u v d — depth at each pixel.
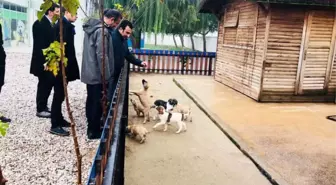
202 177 3.63
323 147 4.70
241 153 4.41
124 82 3.73
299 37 7.55
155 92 8.47
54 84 4.35
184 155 4.23
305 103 7.82
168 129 5.29
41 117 5.21
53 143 4.16
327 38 7.75
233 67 9.23
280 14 7.34
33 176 3.28
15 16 19.77
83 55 4.12
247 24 8.36
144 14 13.47
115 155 1.60
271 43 7.44
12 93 6.89
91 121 4.31
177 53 12.66
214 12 10.36
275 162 4.06
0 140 4.15
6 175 3.26
